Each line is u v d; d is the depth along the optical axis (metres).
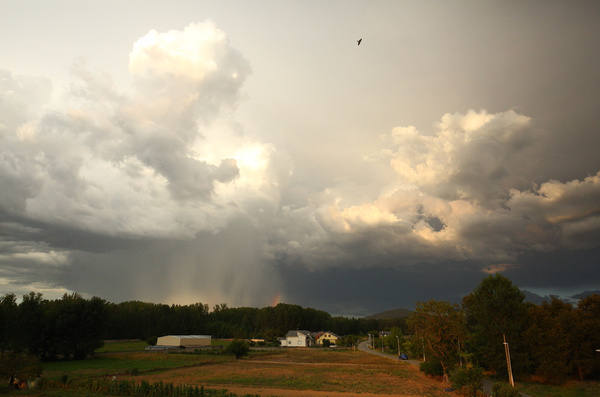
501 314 52.84
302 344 149.62
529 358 50.47
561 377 47.06
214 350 101.00
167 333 161.88
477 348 54.91
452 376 42.16
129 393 35.84
